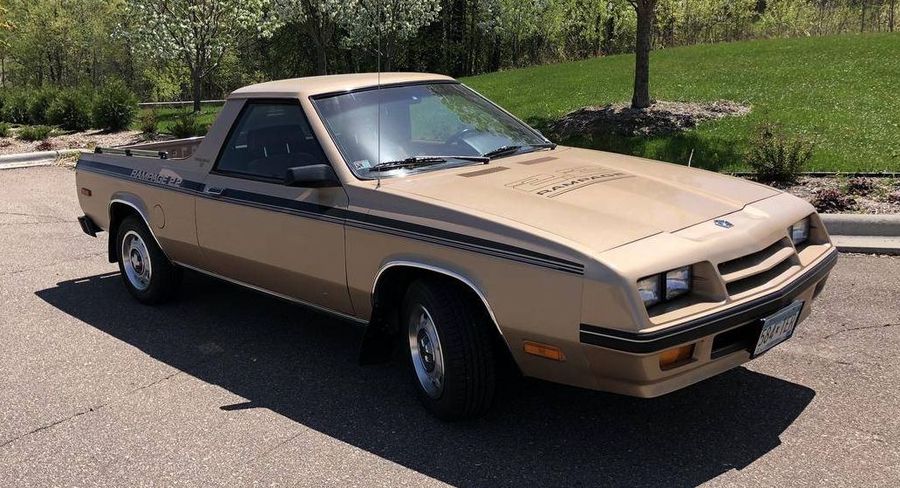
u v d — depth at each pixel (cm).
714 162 916
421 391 399
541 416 394
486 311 360
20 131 1627
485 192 383
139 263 595
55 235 836
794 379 421
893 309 511
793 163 823
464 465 351
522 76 1927
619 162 445
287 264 450
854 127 1018
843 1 2888
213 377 462
